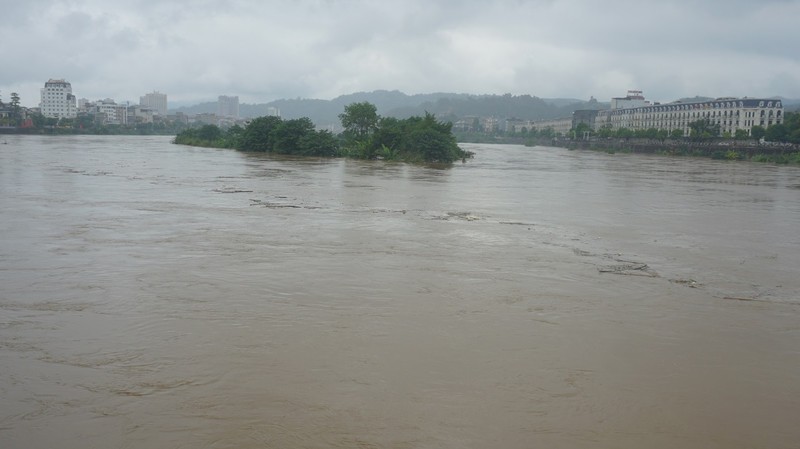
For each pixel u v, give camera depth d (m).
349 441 7.23
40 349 9.70
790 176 56.72
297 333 10.55
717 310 12.80
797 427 7.96
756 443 7.54
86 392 8.29
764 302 13.59
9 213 22.55
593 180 47.78
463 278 14.60
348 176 42.69
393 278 14.37
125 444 7.08
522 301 12.86
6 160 50.97
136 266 14.88
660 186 43.34
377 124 77.88
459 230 21.53
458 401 8.28
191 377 8.77
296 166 51.62
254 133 76.75
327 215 23.97
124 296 12.44
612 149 121.31
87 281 13.48
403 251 17.50
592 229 22.89
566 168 64.69
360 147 66.50
